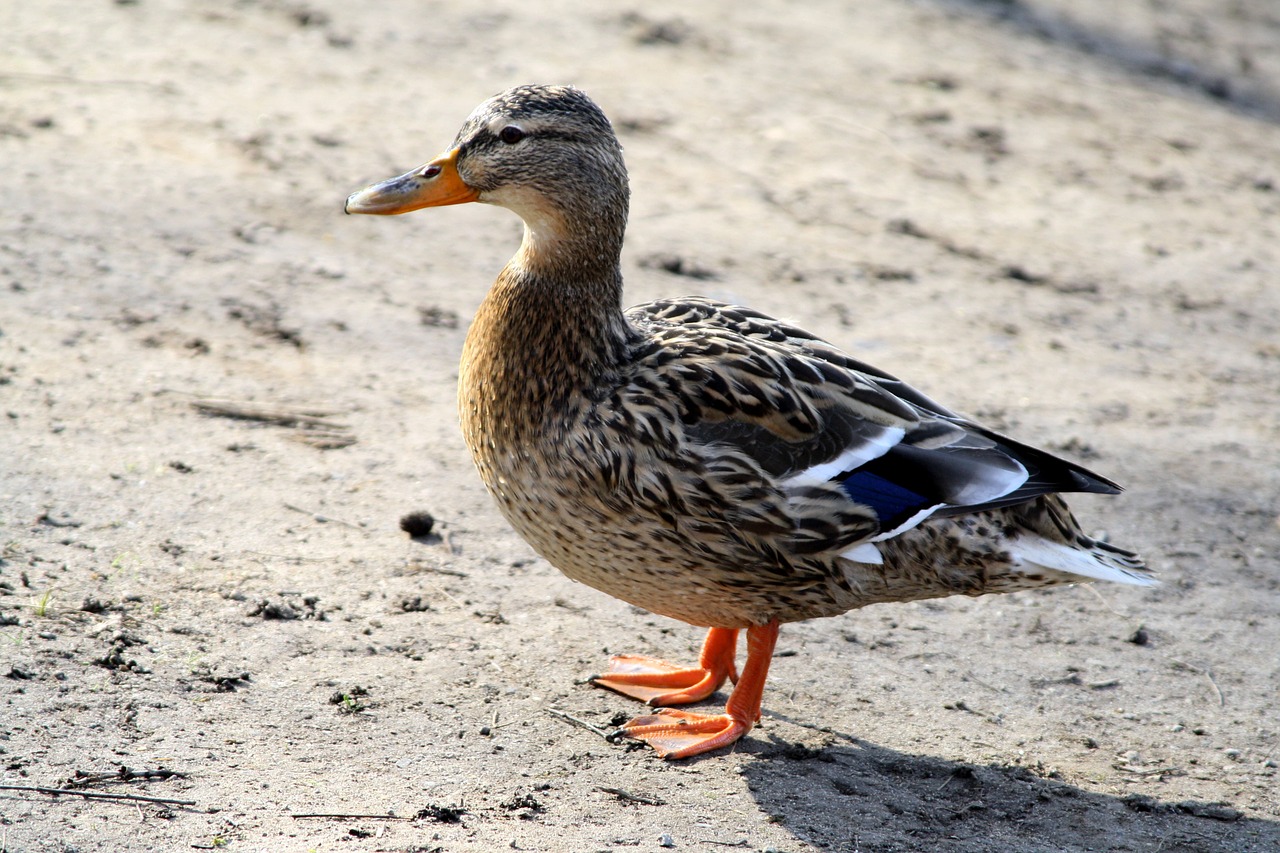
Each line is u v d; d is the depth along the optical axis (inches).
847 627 393.4
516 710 333.4
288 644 343.6
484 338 333.7
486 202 349.4
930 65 917.2
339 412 466.3
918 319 601.9
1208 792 330.6
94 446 417.7
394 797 289.7
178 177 613.3
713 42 895.1
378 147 673.0
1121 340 616.1
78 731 295.6
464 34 842.2
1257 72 1029.2
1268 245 740.7
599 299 331.3
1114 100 922.7
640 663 362.0
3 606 334.3
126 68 717.9
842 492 320.5
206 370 475.8
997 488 321.7
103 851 258.2
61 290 506.6
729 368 327.6
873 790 316.5
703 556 322.3
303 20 824.9
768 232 662.5
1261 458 524.4
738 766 321.7
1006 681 372.8
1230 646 399.9
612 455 316.2
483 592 383.9
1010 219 724.7
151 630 338.0
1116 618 410.3
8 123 631.8
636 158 719.1
